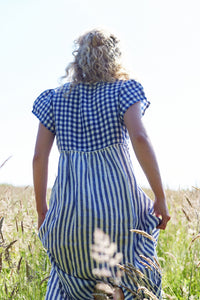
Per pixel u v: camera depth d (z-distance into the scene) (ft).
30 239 15.62
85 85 10.96
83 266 10.02
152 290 10.28
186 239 18.47
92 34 10.98
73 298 10.42
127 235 9.96
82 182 10.15
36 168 11.18
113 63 10.86
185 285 14.82
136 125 10.18
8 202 16.42
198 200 17.25
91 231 9.91
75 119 10.77
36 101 11.51
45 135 11.18
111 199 10.02
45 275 14.57
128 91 10.46
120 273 9.89
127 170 10.29
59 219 10.17
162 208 10.37
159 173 10.15
